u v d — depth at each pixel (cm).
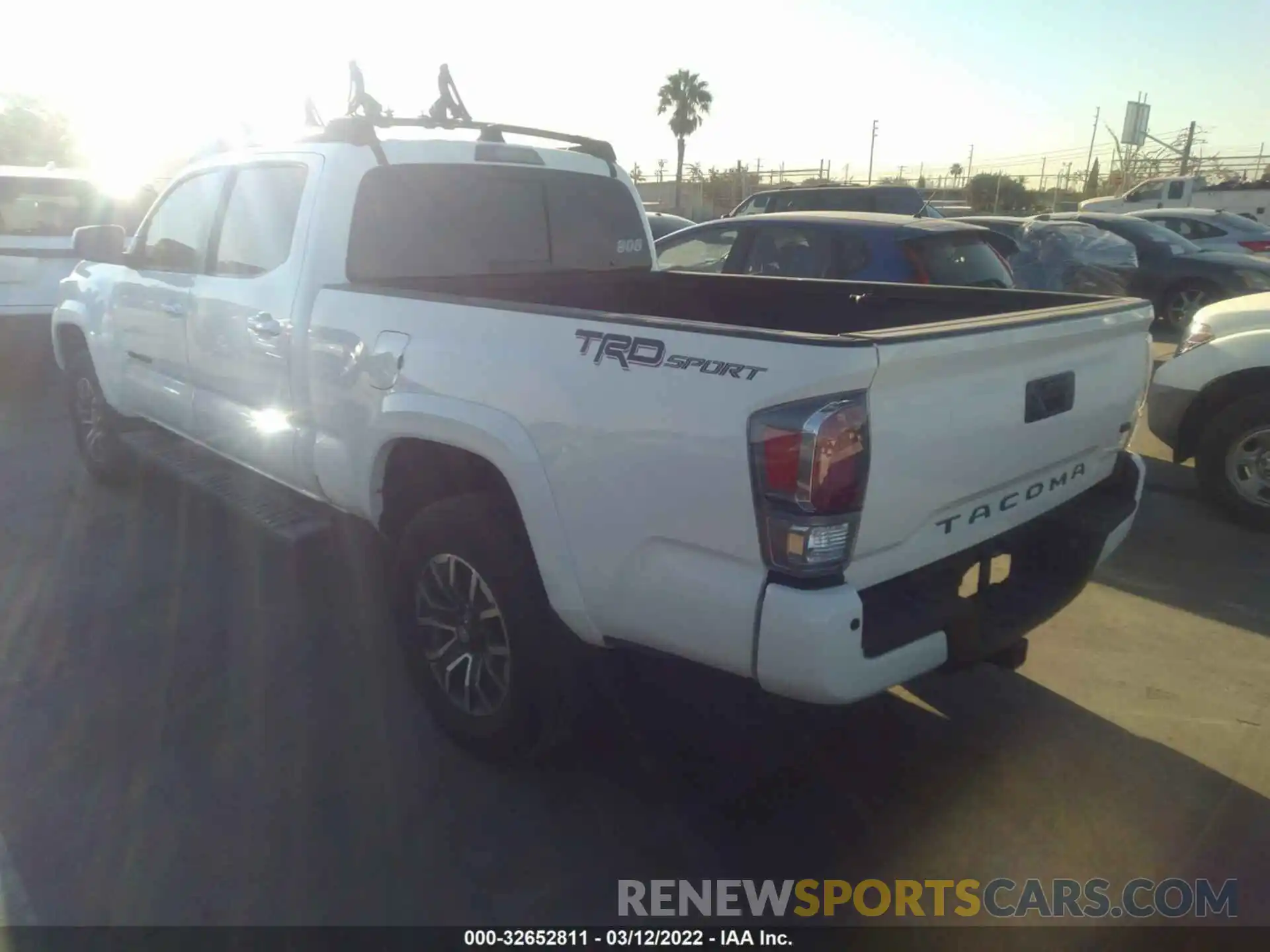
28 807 332
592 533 296
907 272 713
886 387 255
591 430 290
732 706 397
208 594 500
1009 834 325
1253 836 322
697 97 4303
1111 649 448
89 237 550
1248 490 601
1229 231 1583
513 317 315
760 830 327
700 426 264
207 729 380
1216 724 387
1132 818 332
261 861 307
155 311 521
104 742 371
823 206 1388
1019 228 1201
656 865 310
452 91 491
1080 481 356
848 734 380
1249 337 611
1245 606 493
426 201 436
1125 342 355
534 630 325
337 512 434
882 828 328
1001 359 290
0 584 512
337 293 388
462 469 361
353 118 420
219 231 474
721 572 268
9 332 894
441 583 360
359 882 299
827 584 256
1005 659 346
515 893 296
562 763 357
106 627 463
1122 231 1412
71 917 283
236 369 454
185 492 656
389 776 352
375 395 363
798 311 469
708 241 842
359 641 452
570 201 497
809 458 246
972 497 298
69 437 802
